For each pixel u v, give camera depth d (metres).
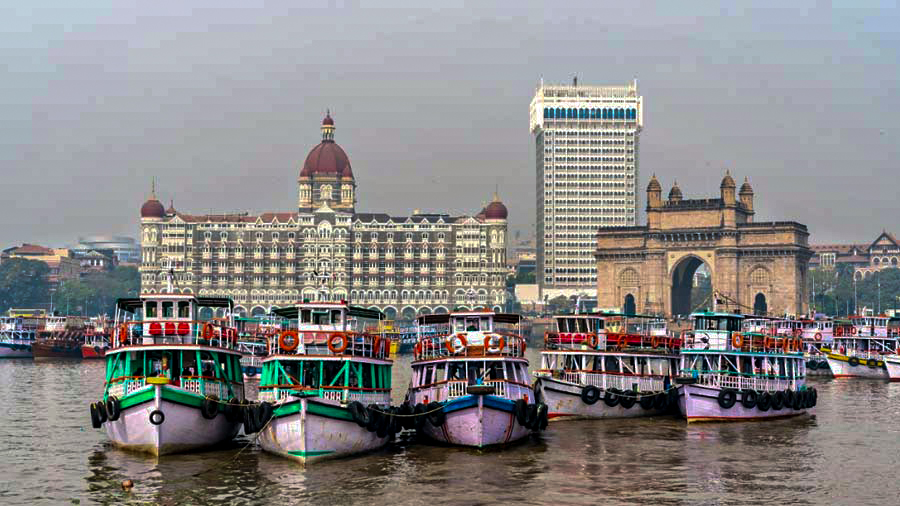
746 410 76.00
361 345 63.06
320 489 52.09
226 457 59.09
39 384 110.81
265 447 59.78
